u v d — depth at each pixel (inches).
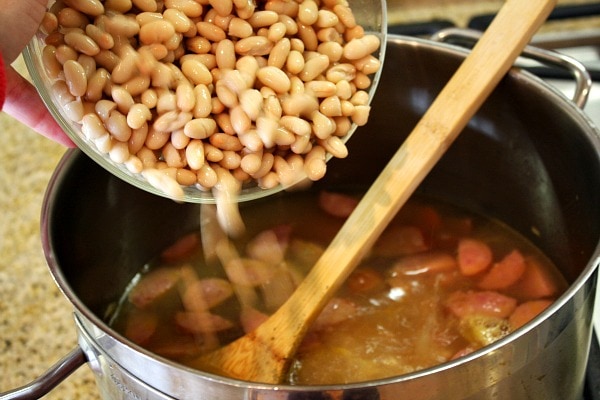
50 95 21.9
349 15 23.5
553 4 25.7
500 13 25.9
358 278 27.3
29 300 27.7
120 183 26.1
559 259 27.2
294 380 24.5
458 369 19.8
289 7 23.1
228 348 24.3
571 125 24.9
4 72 20.4
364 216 25.2
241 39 22.5
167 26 21.6
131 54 21.4
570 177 25.7
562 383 21.8
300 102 22.3
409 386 19.6
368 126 28.6
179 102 21.7
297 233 28.9
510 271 27.3
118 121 21.4
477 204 28.9
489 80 25.5
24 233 29.4
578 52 31.8
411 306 26.5
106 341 20.7
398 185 25.4
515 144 27.0
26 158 31.8
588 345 22.5
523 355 20.3
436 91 27.4
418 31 32.9
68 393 25.5
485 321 25.9
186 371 19.9
